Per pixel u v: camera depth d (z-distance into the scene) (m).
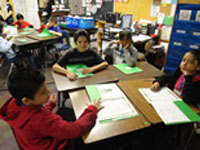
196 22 2.54
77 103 1.12
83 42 1.67
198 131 1.24
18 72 0.77
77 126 0.83
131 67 1.80
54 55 3.82
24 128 0.78
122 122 0.95
